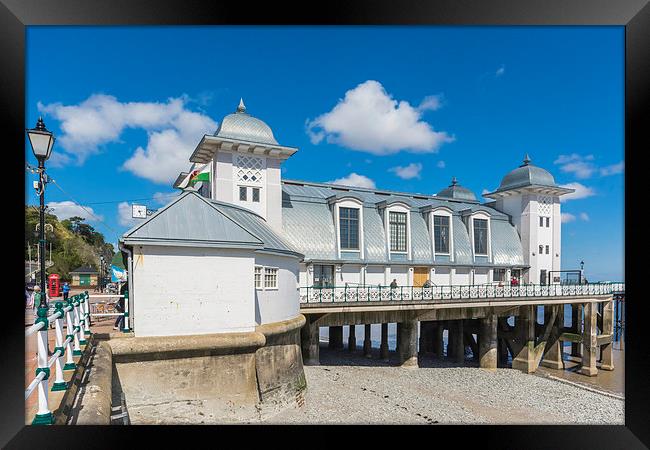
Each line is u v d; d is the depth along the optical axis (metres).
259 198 25.34
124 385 11.40
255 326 14.11
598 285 33.72
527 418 19.50
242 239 13.46
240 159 24.94
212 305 12.99
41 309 5.59
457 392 22.58
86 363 9.30
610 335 32.34
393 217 32.06
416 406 19.31
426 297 27.20
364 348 32.06
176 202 13.45
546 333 30.80
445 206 34.19
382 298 25.67
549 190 38.00
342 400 18.75
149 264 12.31
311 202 29.75
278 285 16.56
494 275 36.62
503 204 40.69
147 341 11.70
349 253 29.47
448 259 33.94
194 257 12.87
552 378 27.61
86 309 12.57
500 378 26.78
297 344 17.47
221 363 12.81
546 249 38.69
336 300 24.17
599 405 22.20
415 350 26.94
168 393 11.86
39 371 5.34
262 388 14.07
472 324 32.12
